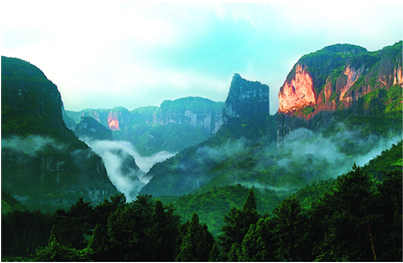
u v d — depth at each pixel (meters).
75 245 97.19
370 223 70.12
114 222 89.69
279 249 81.56
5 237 129.62
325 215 82.38
